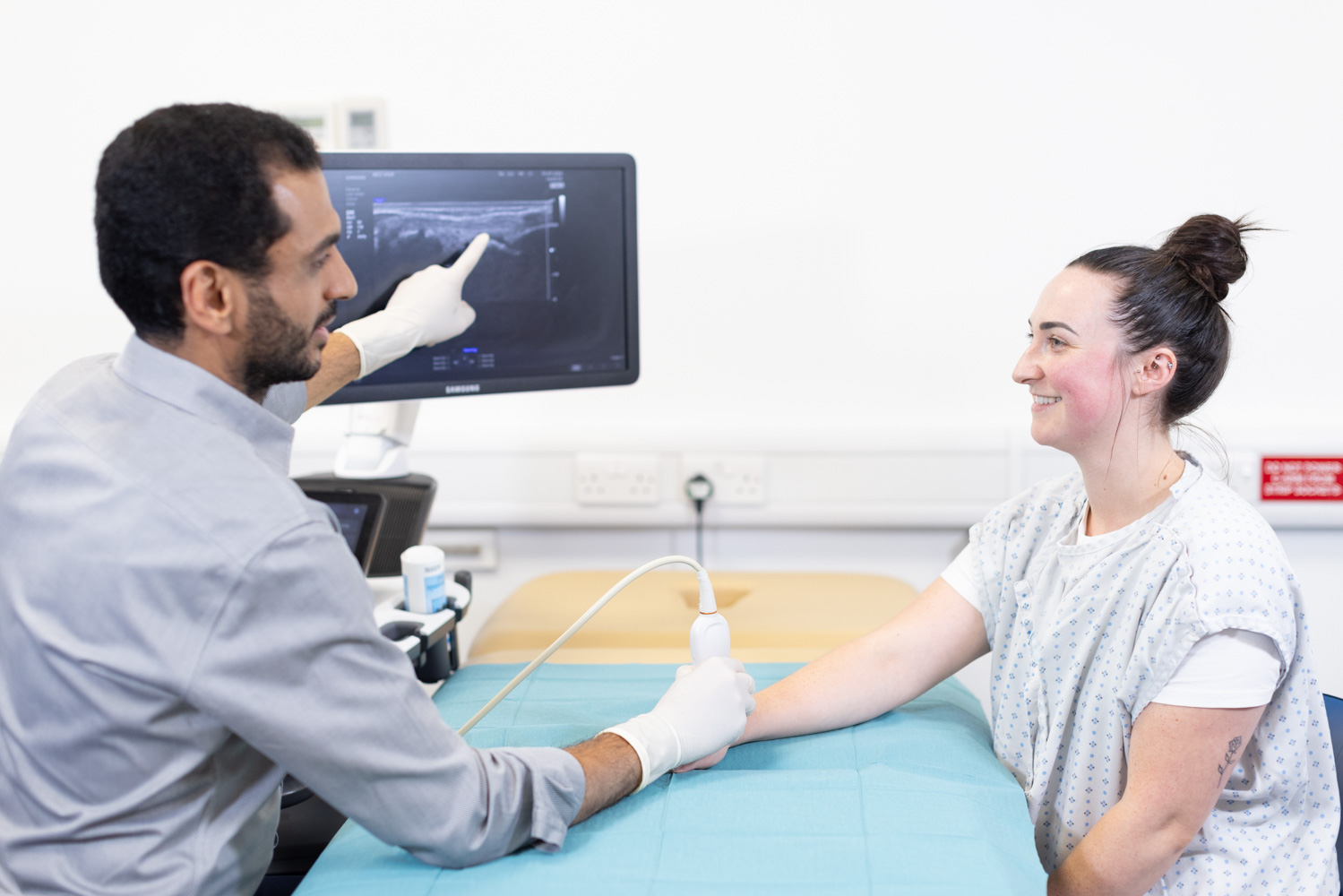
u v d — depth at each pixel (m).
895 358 2.04
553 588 1.90
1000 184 1.97
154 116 0.86
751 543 2.13
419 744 0.89
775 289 2.04
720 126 1.99
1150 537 1.11
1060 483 1.30
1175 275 1.11
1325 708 1.25
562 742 1.18
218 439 0.87
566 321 1.56
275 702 0.83
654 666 1.45
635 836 1.00
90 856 0.88
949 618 1.32
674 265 2.04
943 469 2.02
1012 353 2.02
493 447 2.06
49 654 0.84
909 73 1.95
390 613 1.41
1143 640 1.07
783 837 0.99
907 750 1.19
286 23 2.00
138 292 0.87
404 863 0.96
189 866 0.89
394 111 2.02
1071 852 1.13
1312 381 1.99
